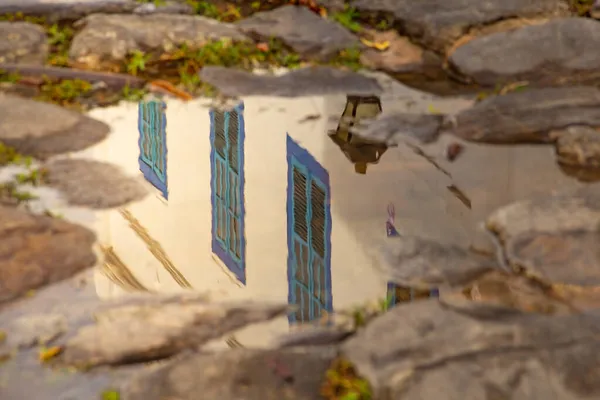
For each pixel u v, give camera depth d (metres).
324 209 2.78
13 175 2.93
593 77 3.98
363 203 2.83
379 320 2.02
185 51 4.25
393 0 4.82
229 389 1.76
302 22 4.68
